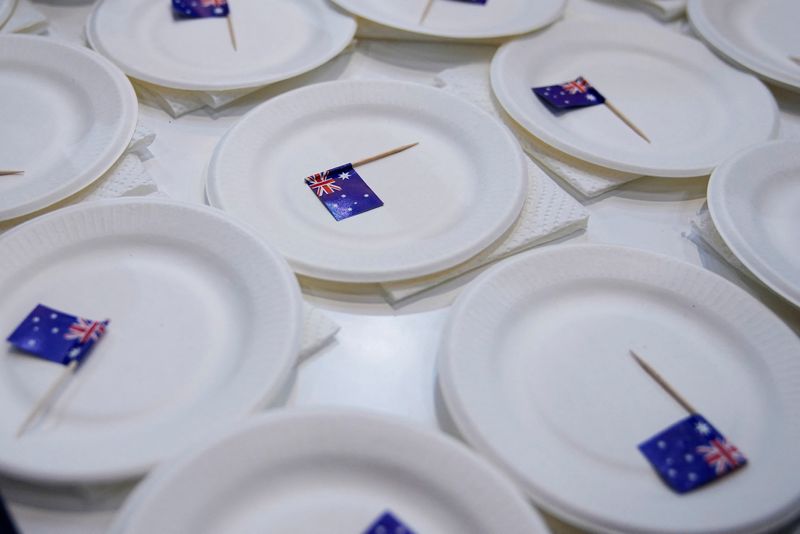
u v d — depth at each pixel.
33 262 0.47
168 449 0.40
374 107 0.58
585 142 0.56
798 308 0.48
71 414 0.43
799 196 0.55
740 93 0.61
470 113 0.57
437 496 0.40
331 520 0.40
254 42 0.62
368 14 0.63
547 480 0.40
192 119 0.58
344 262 0.48
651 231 0.54
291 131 0.56
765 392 0.45
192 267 0.48
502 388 0.44
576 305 0.48
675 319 0.48
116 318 0.46
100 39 0.59
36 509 0.41
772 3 0.70
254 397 0.41
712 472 0.42
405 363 0.47
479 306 0.46
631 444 0.43
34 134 0.55
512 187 0.52
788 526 0.42
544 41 0.64
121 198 0.49
